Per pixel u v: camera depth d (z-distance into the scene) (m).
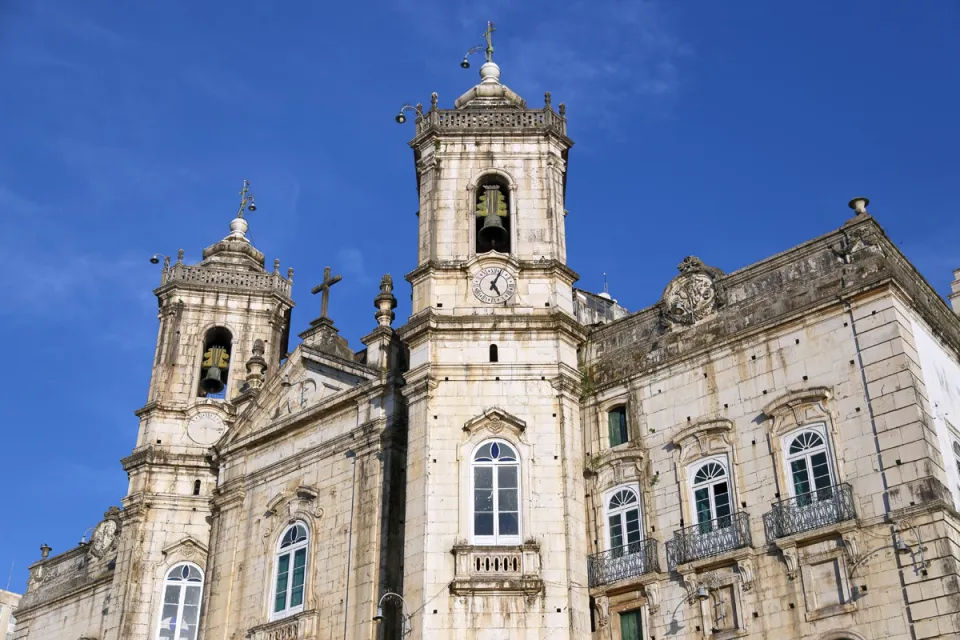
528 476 31.55
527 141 37.03
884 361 27.44
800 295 29.70
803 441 28.28
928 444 26.28
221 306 46.41
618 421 32.88
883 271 28.09
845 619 25.98
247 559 38.06
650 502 30.86
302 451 38.31
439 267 34.75
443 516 31.09
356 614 33.47
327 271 42.41
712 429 30.12
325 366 39.34
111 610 41.22
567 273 35.00
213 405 44.22
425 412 32.53
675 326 32.38
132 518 42.25
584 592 30.52
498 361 33.22
